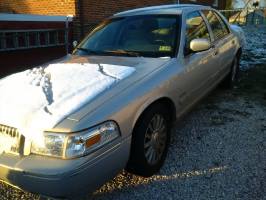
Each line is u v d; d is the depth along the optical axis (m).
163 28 4.34
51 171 2.60
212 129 4.59
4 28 8.65
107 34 4.58
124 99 3.07
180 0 17.84
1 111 2.95
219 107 5.42
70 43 11.05
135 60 3.90
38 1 13.15
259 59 9.10
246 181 3.36
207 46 4.18
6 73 8.59
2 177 2.80
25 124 2.78
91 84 3.20
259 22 22.55
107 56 4.13
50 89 3.15
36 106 2.92
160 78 3.56
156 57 3.98
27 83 3.34
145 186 3.37
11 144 2.81
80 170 2.64
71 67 3.70
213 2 21.50
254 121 4.81
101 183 2.85
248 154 3.88
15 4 14.15
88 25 12.58
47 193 2.66
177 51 4.04
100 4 13.02
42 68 3.80
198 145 4.14
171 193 3.24
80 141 2.66
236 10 22.48
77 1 12.05
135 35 4.38
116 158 2.92
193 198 3.14
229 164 3.69
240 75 7.30
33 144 2.73
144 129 3.27
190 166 3.68
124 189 3.34
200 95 4.59
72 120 2.73
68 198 2.70
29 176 2.65
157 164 3.55
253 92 6.14
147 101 3.26
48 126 2.71
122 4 14.12
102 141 2.79
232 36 5.99
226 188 3.26
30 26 9.36
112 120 2.89
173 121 3.93
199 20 4.88
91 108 2.86
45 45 9.77
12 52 8.70
